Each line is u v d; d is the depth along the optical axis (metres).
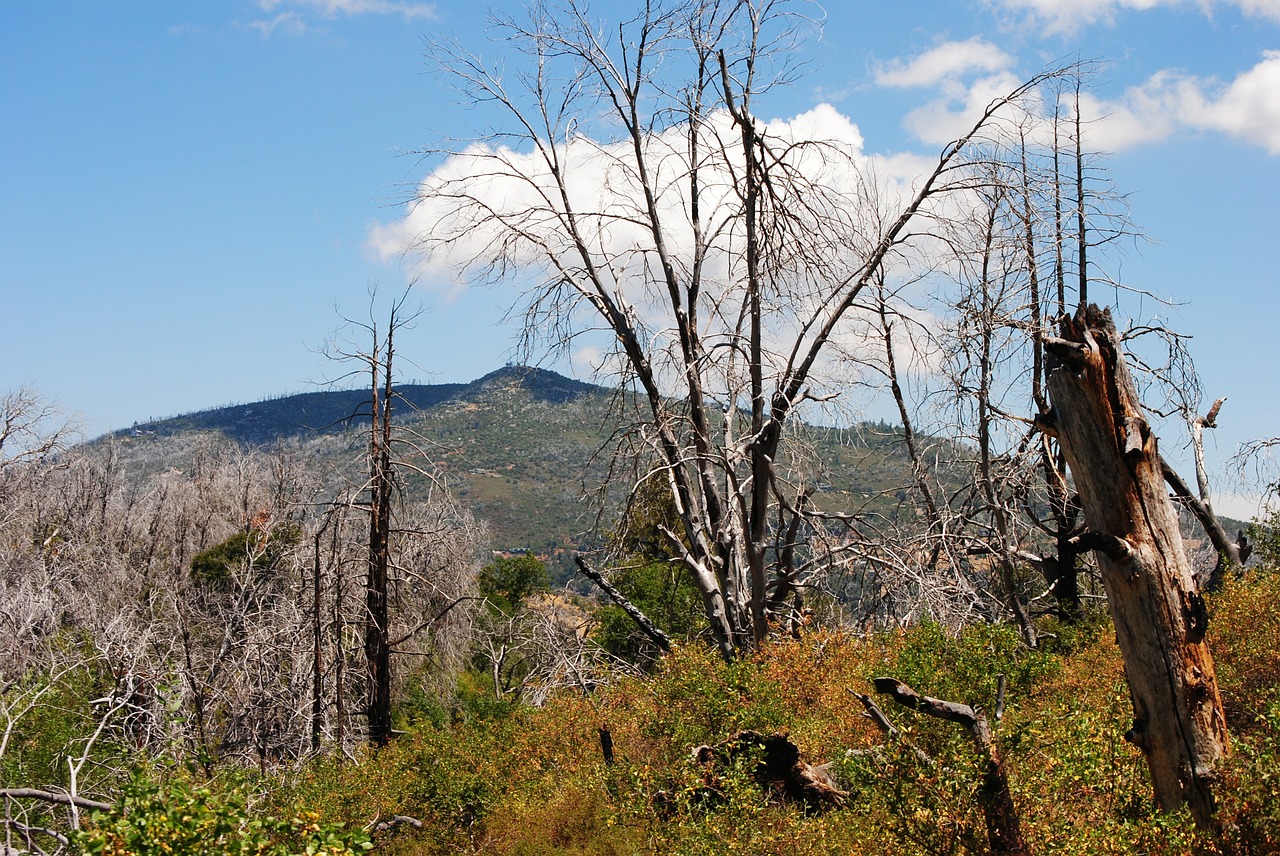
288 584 24.48
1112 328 6.74
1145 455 6.55
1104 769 6.93
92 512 44.34
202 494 44.25
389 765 13.91
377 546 18.66
